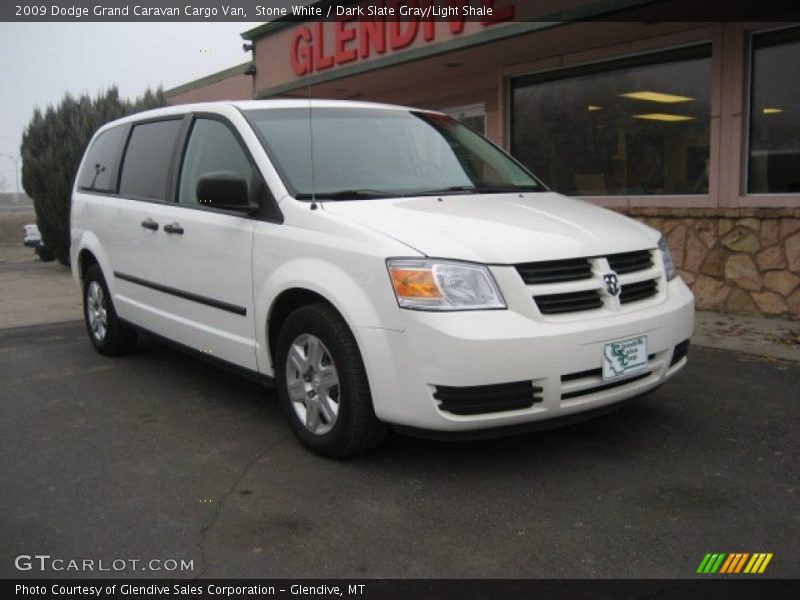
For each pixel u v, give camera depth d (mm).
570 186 9219
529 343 3402
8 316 8391
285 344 4109
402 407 3518
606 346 3596
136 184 5715
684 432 4312
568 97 9070
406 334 3449
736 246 7273
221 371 5879
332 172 4406
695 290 7637
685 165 7918
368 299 3590
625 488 3611
